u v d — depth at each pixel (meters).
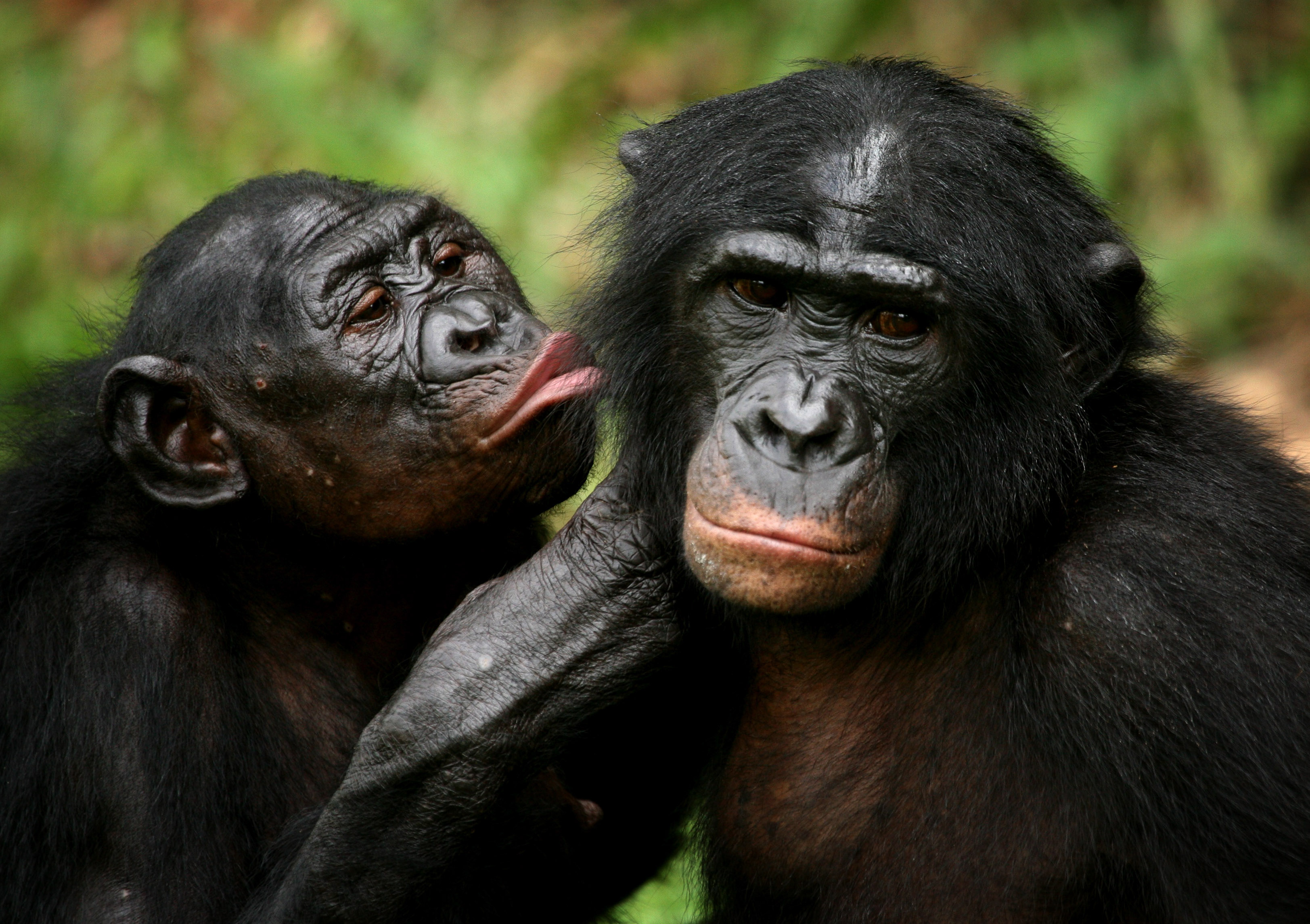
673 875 12.95
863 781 8.91
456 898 9.37
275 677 10.20
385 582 10.39
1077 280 8.79
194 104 21.16
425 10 22.42
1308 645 7.88
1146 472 8.59
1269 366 18.14
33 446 10.59
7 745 9.61
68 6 22.28
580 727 8.88
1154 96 19.88
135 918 9.16
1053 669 8.21
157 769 9.34
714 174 8.80
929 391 8.38
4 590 9.82
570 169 20.77
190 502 9.91
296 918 8.73
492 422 9.76
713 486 7.94
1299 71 19.97
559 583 8.80
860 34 20.97
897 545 8.59
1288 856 7.70
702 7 22.16
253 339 9.97
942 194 8.38
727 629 9.30
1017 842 8.47
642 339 9.01
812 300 8.30
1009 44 20.61
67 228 20.41
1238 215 19.09
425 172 20.09
